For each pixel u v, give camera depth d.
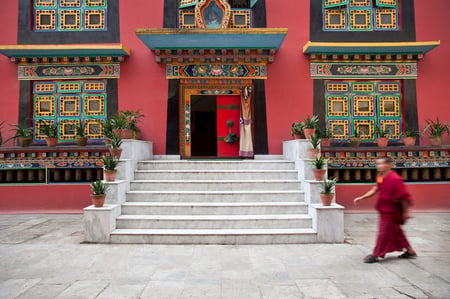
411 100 8.22
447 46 8.27
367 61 8.27
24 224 6.66
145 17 8.36
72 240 5.52
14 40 8.27
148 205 5.98
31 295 3.41
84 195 7.73
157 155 8.20
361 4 8.40
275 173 6.92
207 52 8.17
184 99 8.40
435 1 8.35
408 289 3.53
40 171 7.74
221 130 8.52
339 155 7.79
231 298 3.35
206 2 7.93
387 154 7.80
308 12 8.37
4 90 8.20
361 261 4.46
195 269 4.18
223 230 5.53
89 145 8.19
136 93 8.26
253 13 8.36
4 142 8.09
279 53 8.32
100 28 8.37
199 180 6.76
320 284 3.69
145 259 4.57
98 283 3.73
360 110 8.30
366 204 7.79
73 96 8.30
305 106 8.28
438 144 7.75
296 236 5.35
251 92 8.36
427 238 5.55
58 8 8.38
